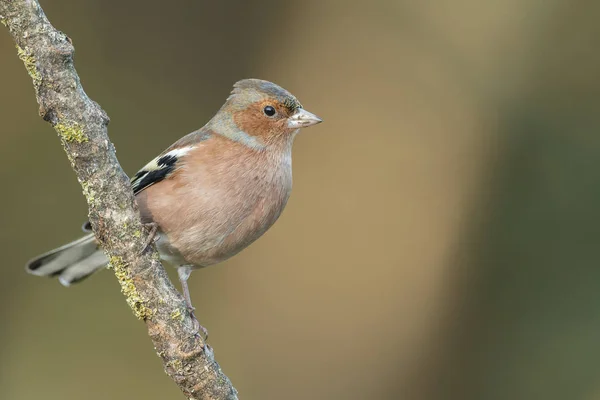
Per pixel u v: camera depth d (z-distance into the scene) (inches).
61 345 466.9
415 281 509.7
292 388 485.4
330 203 522.0
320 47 546.3
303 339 496.1
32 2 188.2
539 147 514.3
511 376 472.1
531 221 499.5
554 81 527.8
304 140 533.6
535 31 538.9
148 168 269.9
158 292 211.5
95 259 300.7
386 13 548.7
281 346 493.7
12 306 470.3
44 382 456.4
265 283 506.0
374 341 500.7
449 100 533.6
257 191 272.1
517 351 475.8
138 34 530.6
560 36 534.6
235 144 275.4
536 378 466.9
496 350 481.4
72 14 518.0
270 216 279.1
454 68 540.4
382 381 491.5
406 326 502.0
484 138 524.4
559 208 497.4
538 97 526.3
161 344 214.7
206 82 538.3
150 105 523.5
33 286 475.5
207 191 261.9
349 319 502.6
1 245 477.7
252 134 279.6
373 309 505.0
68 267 300.0
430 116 532.1
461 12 548.1
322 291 504.4
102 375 462.9
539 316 478.6
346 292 506.3
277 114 284.2
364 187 524.4
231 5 545.6
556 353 468.1
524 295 486.3
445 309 502.9
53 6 513.7
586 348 463.5
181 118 526.9
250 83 291.3
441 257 511.2
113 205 205.6
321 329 498.3
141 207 262.7
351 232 517.0
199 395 218.4
